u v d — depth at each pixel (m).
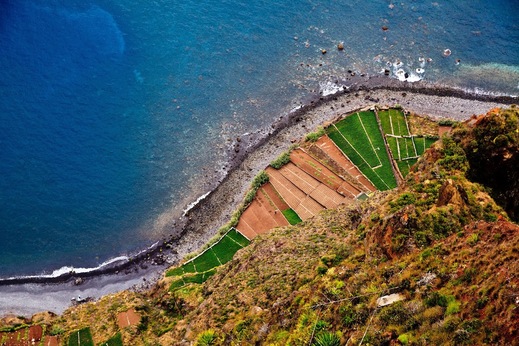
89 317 89.56
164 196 108.00
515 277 38.19
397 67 120.69
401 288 46.00
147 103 121.06
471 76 118.50
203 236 101.31
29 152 116.75
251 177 106.44
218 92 120.88
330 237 74.62
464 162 62.94
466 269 42.88
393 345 41.06
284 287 64.56
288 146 109.81
